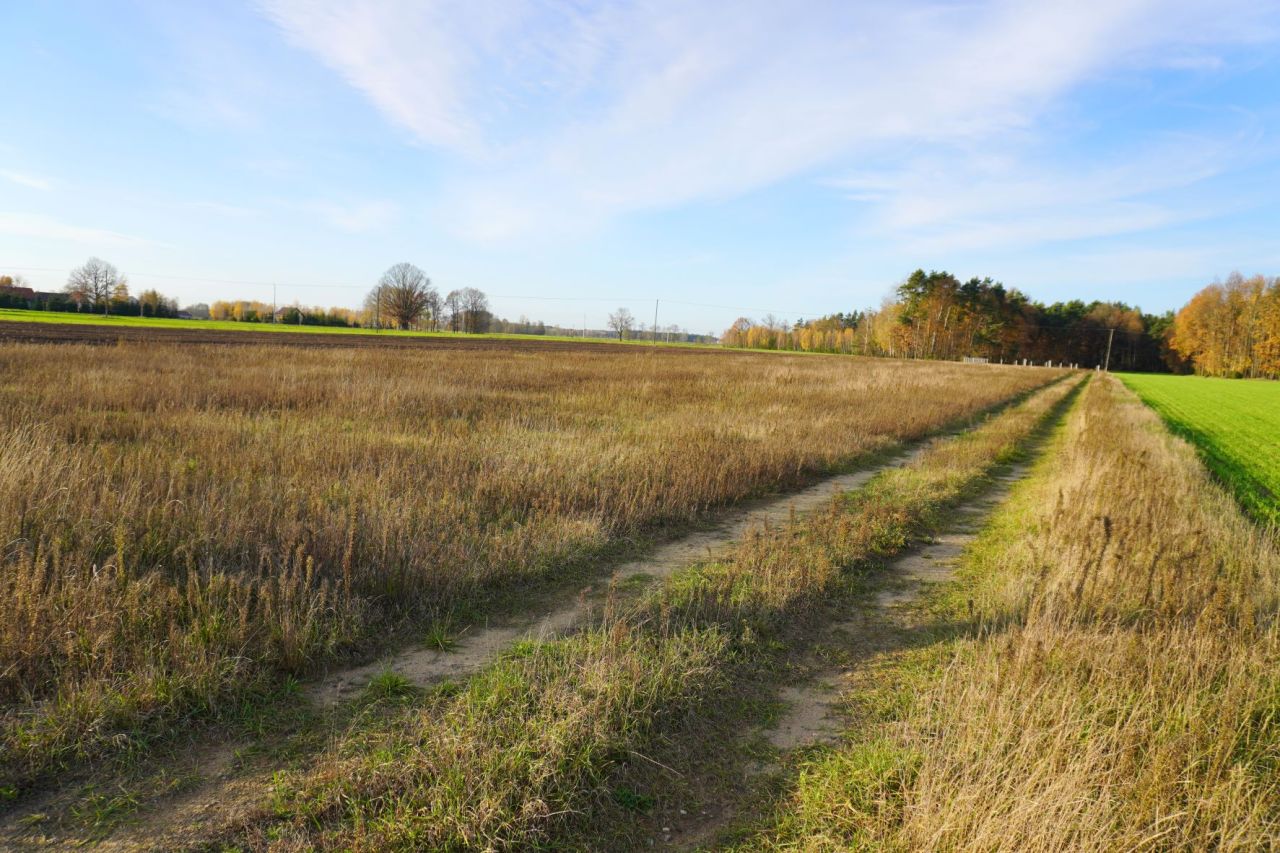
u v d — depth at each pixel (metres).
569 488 8.48
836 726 4.16
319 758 3.58
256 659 4.36
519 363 33.59
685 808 3.42
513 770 3.37
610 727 3.83
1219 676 4.35
